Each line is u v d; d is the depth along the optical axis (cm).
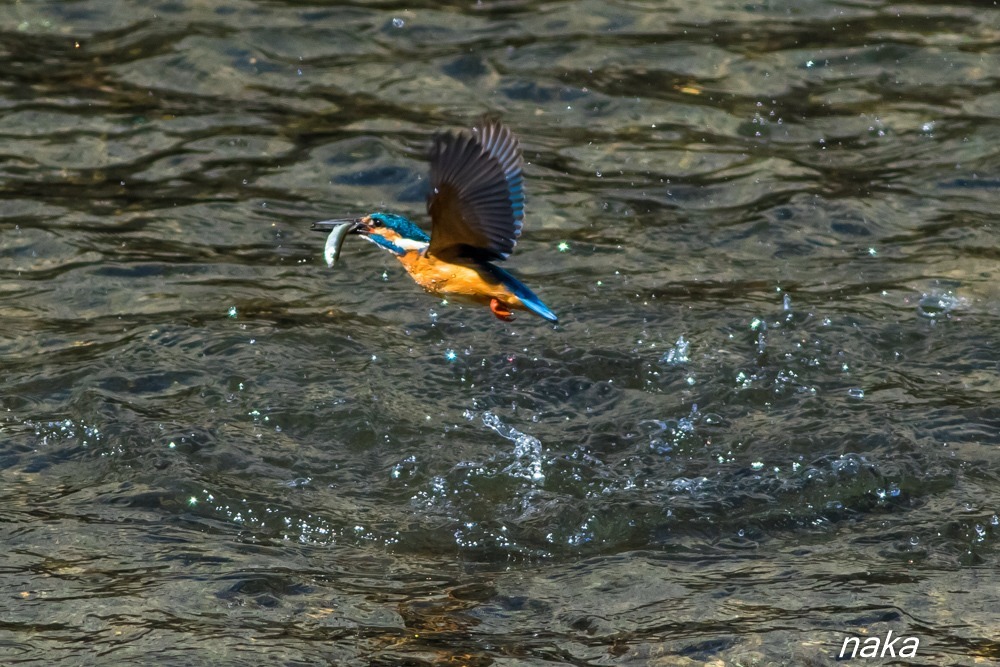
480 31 1870
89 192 1515
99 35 1836
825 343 1263
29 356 1220
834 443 1103
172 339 1250
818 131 1659
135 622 866
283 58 1797
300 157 1595
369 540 984
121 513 1001
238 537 980
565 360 1238
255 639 850
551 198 1523
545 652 841
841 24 1897
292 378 1195
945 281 1373
